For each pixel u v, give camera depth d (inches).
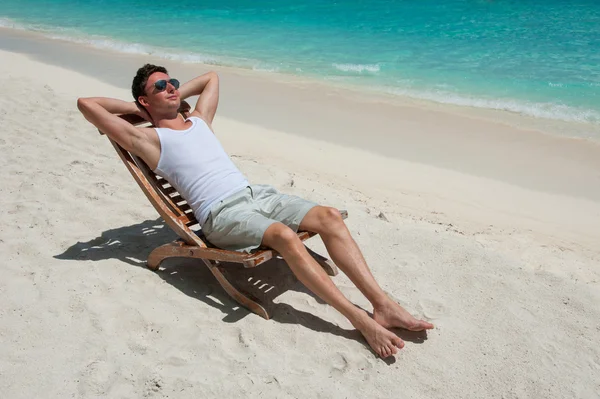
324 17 600.7
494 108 333.4
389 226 186.5
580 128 301.9
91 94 343.3
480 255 169.2
